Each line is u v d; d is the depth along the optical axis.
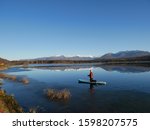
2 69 101.00
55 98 26.39
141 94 28.80
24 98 26.92
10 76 54.16
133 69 76.31
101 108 21.66
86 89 33.31
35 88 35.56
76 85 38.06
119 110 20.89
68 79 49.12
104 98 26.39
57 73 69.81
